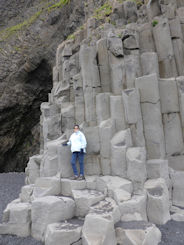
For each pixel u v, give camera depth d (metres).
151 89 7.63
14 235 5.81
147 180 6.72
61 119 9.97
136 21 11.77
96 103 8.64
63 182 6.83
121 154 6.87
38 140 23.47
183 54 8.96
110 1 14.34
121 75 8.71
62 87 11.05
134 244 4.63
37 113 23.88
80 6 19.47
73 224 5.30
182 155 7.78
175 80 8.02
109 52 9.05
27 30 21.55
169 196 6.99
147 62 8.61
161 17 9.44
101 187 6.59
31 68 20.98
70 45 13.05
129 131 7.20
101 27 12.02
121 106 7.79
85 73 9.15
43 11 22.22
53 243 4.79
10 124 22.39
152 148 7.49
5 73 20.31
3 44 21.33
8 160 23.80
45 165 7.81
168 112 7.89
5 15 25.56
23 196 6.89
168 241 5.12
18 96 21.33
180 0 10.57
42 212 5.55
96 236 4.70
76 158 7.24
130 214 5.67
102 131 7.47
